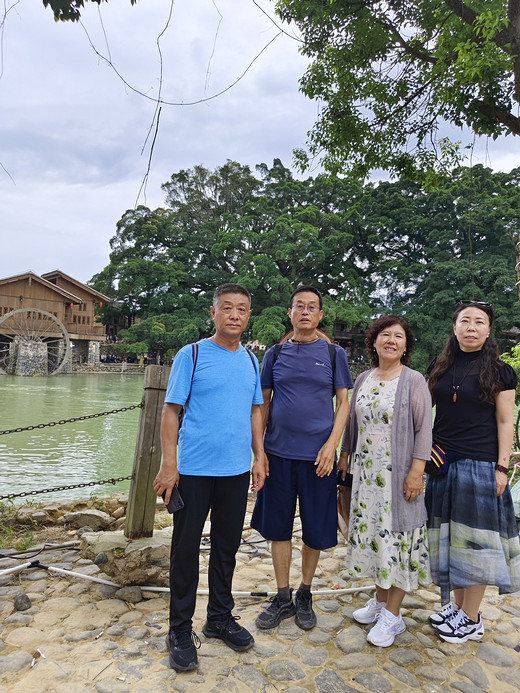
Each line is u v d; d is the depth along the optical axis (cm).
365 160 744
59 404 1645
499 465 230
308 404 252
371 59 650
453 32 571
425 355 3103
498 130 598
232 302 232
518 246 494
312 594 287
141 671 204
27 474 734
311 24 624
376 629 233
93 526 396
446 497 242
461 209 3294
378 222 3481
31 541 356
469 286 2972
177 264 3791
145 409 293
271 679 204
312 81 693
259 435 253
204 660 215
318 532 248
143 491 293
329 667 214
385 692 198
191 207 4256
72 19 279
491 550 226
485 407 238
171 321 3512
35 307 3203
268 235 3497
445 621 243
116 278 3659
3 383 2409
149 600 270
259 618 248
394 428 238
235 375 232
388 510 235
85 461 833
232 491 229
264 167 4325
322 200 4006
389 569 229
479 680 209
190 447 224
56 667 203
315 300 259
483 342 241
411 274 3431
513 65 496
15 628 235
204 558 339
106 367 3688
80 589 278
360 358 4119
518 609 276
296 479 254
